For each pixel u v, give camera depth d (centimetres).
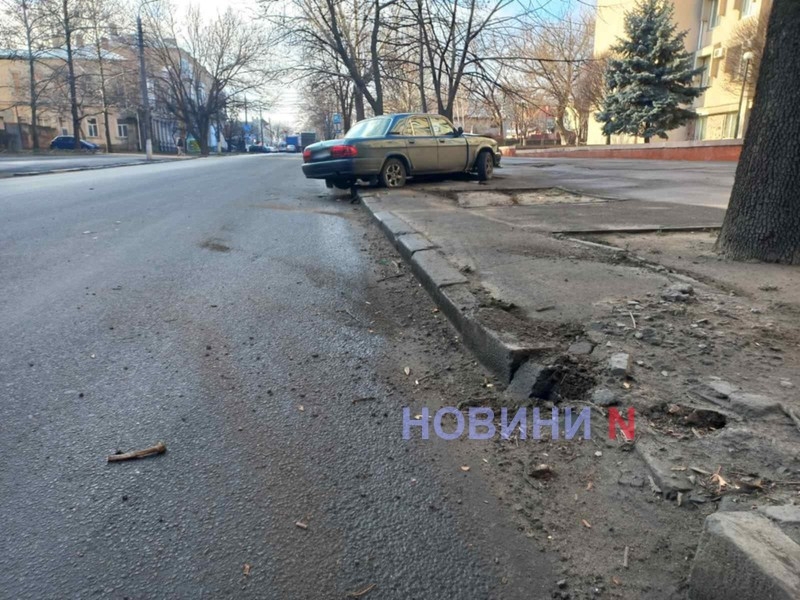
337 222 780
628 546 181
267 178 1530
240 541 184
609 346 297
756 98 464
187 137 6569
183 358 321
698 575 160
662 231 604
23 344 334
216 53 5156
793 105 439
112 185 1241
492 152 1250
